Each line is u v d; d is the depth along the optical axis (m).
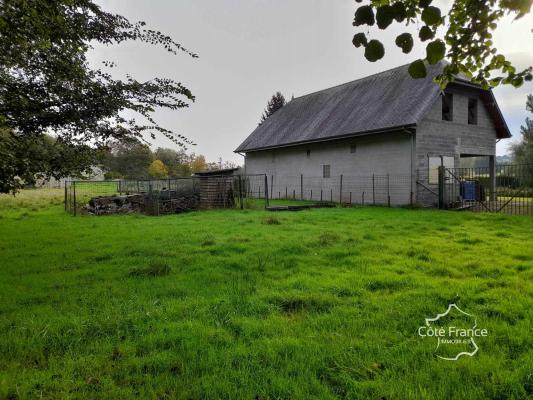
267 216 12.74
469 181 16.92
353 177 19.17
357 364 2.64
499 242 7.07
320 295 4.09
